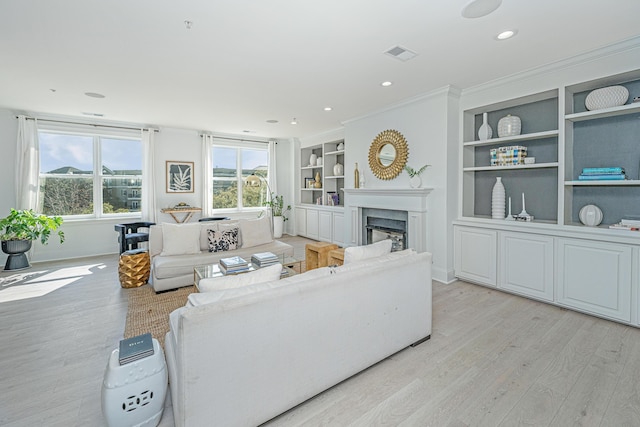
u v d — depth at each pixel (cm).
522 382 184
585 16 214
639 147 275
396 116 432
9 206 475
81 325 265
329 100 411
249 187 718
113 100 414
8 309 299
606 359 208
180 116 507
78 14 209
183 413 128
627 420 153
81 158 532
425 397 172
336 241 618
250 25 224
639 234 246
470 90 366
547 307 299
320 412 161
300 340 159
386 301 201
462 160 382
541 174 344
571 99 307
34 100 414
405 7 202
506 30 233
